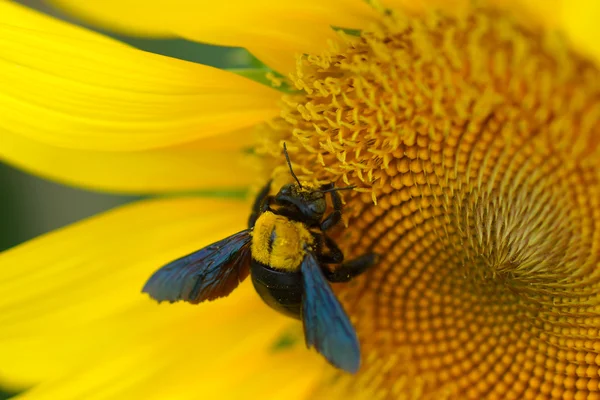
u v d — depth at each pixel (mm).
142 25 219
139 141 238
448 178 237
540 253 227
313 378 259
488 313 251
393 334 258
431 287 252
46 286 252
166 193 258
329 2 225
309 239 229
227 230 256
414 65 230
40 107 232
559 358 247
